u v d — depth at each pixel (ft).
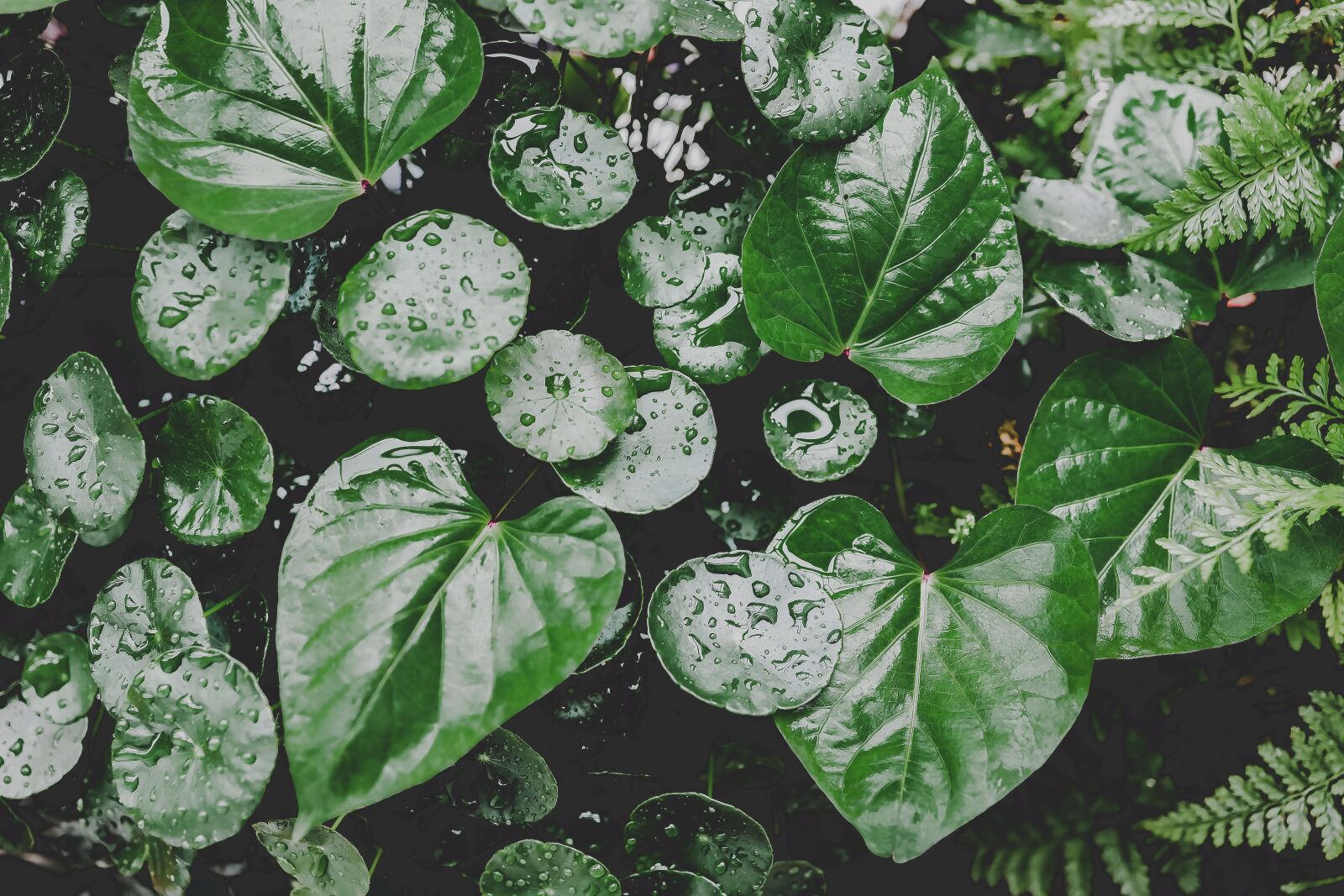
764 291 1.60
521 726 1.66
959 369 1.62
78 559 1.74
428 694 1.50
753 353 1.62
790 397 1.64
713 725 1.68
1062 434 1.67
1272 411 1.75
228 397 1.66
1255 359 1.75
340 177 1.57
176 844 1.55
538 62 1.62
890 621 1.63
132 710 1.57
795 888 1.75
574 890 1.65
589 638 1.51
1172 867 1.82
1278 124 1.64
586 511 1.55
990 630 1.62
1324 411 1.72
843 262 1.62
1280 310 1.74
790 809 1.75
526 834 1.73
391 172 1.63
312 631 1.50
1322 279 1.64
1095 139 1.68
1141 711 1.81
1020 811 1.84
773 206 1.59
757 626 1.59
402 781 1.47
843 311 1.64
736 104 1.64
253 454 1.58
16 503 1.68
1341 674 1.77
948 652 1.62
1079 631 1.60
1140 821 1.82
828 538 1.63
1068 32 1.71
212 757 1.56
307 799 1.46
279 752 1.70
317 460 1.66
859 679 1.61
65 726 1.68
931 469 1.73
